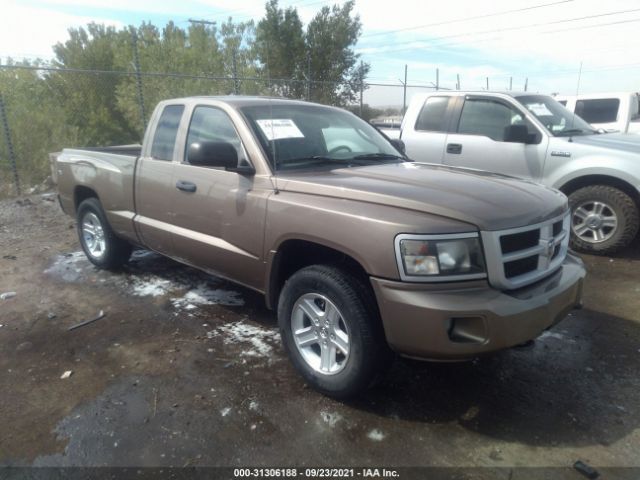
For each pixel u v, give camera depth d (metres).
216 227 3.74
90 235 5.52
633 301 4.61
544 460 2.58
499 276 2.63
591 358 3.61
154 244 4.55
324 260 3.22
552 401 3.09
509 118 6.42
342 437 2.75
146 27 18.17
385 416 2.93
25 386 3.26
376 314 2.81
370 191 2.89
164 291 4.86
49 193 9.67
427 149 7.04
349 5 21.27
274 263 3.32
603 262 5.73
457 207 2.69
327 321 3.03
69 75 16.28
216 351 3.68
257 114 3.82
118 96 16.06
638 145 5.90
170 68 15.60
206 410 2.98
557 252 3.17
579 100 11.80
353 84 19.78
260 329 4.04
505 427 2.84
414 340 2.61
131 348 3.74
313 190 3.11
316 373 3.09
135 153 6.01
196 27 16.89
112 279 5.21
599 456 2.61
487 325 2.54
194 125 4.09
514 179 3.53
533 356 3.64
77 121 16.11
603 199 5.77
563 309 2.95
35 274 5.40
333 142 4.01
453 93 6.96
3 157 10.85
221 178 3.67
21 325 4.15
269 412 2.96
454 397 3.12
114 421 2.89
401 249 2.60
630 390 3.21
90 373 3.41
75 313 4.38
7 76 13.66
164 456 2.62
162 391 3.18
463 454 2.63
